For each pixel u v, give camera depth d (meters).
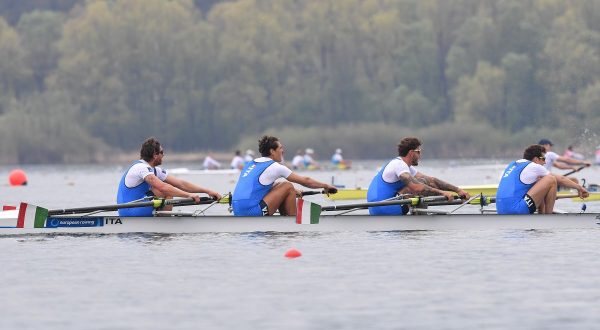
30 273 48.62
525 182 67.62
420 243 59.53
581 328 36.53
